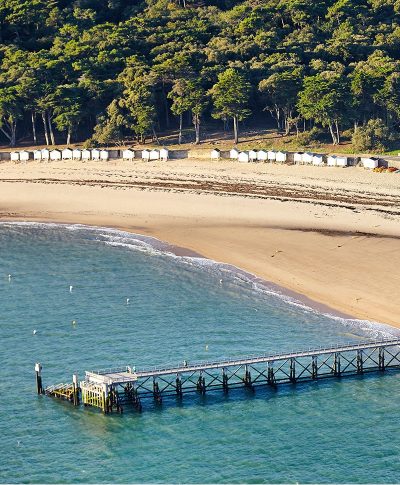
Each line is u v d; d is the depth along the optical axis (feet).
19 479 628.28
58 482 624.59
